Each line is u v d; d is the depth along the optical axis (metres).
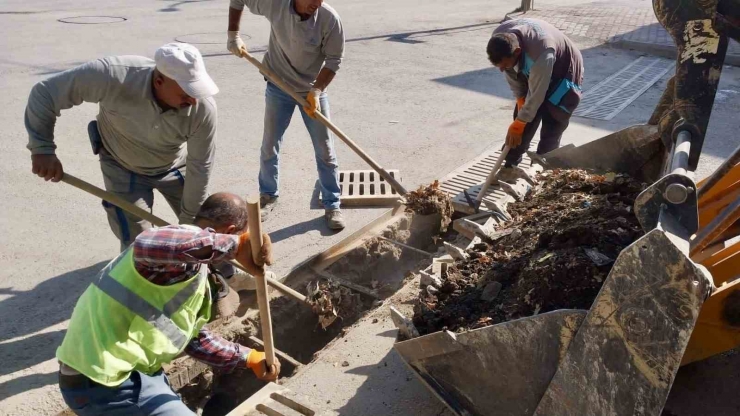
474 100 8.32
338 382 3.50
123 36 11.51
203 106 3.52
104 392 2.50
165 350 2.53
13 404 3.33
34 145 3.39
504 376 2.78
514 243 3.77
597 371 2.47
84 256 4.77
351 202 5.53
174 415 2.56
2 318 4.03
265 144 5.27
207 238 2.38
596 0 15.89
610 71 9.72
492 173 5.13
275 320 4.21
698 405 3.25
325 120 4.82
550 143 5.39
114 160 3.79
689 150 3.03
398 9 14.98
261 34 11.88
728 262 3.08
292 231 5.12
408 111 7.89
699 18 3.05
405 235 5.17
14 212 5.39
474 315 3.23
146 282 2.44
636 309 2.33
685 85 3.16
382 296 4.57
